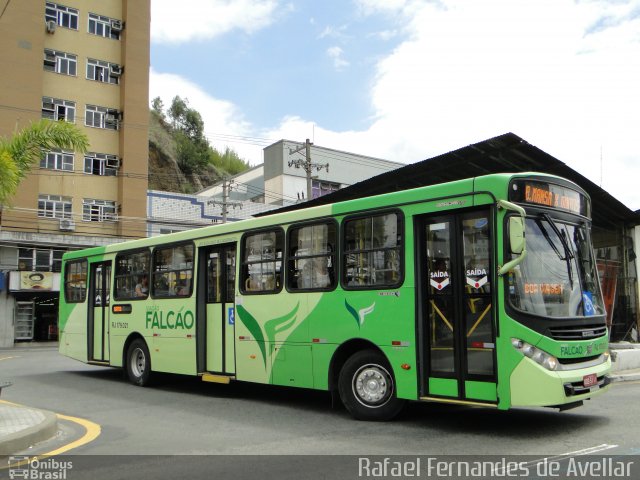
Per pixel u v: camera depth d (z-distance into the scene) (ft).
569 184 26.30
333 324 28.73
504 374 22.74
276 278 32.01
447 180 51.60
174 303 38.99
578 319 23.93
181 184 231.09
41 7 111.65
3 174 30.35
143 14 124.47
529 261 23.57
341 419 27.89
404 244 26.30
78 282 50.01
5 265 104.88
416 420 27.02
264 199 169.07
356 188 52.90
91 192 116.47
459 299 24.63
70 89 116.37
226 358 34.94
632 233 61.77
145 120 121.80
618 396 33.76
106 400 35.63
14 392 39.70
